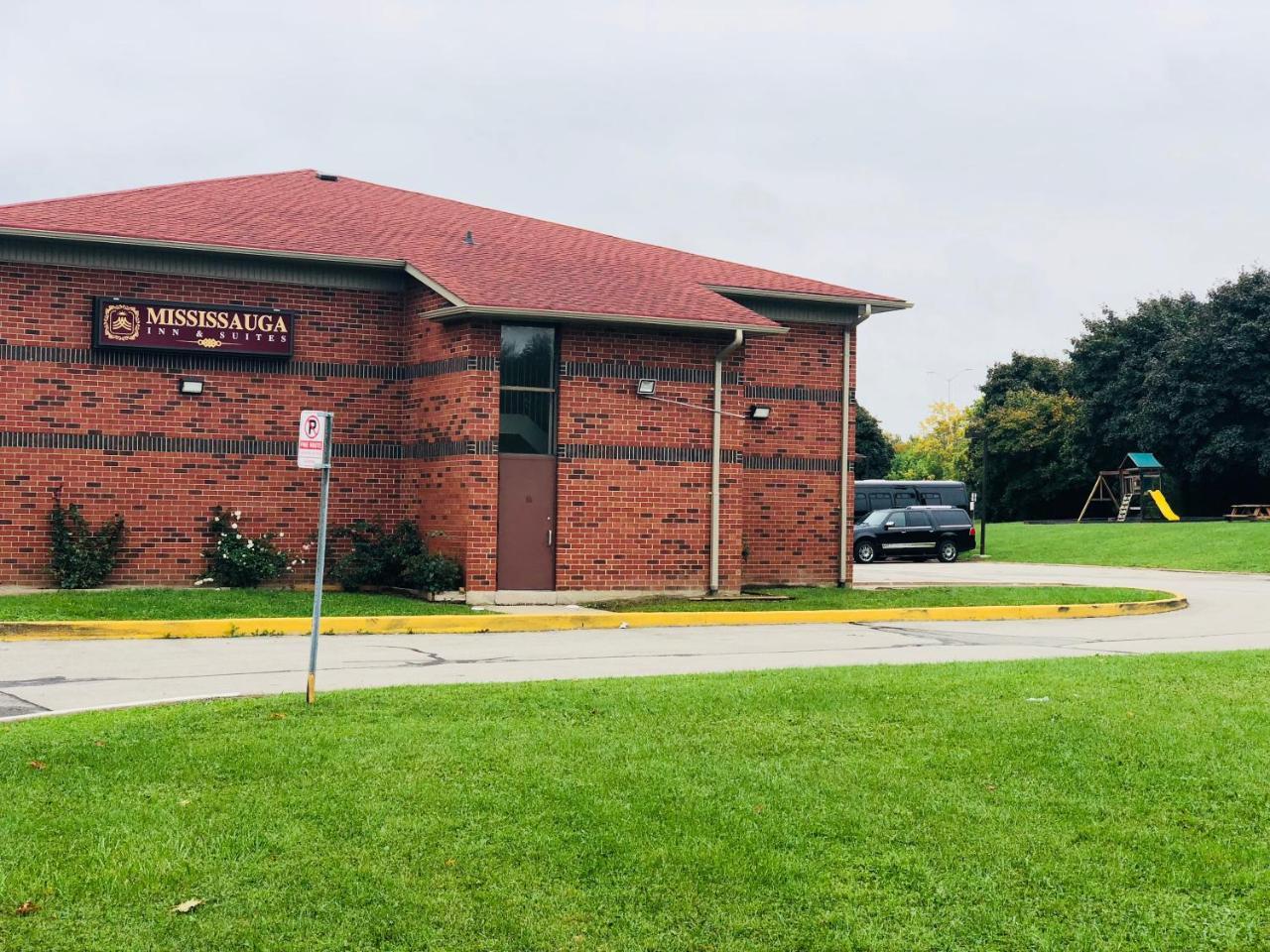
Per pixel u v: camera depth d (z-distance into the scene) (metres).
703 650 16.12
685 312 21.77
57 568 20.09
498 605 20.58
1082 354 64.88
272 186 25.11
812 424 25.14
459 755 8.76
